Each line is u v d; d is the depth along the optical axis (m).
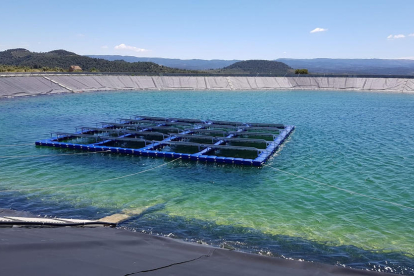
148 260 11.78
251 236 19.05
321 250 17.55
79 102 82.81
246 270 11.73
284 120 61.47
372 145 41.62
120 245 13.47
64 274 9.42
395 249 17.77
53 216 21.64
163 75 131.50
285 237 18.98
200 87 125.56
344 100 93.81
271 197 25.39
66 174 30.64
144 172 31.53
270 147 39.06
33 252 10.84
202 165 33.81
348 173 30.97
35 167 32.59
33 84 96.69
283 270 12.02
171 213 22.28
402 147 40.59
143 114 67.38
